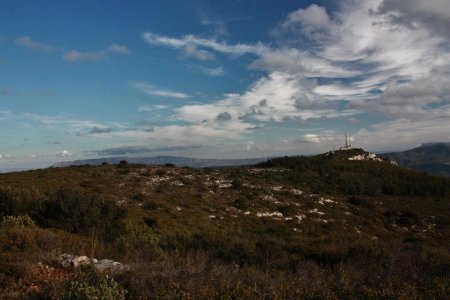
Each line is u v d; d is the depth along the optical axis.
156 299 6.38
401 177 87.56
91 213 14.70
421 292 7.45
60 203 14.60
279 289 6.97
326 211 46.62
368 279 8.59
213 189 46.59
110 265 8.60
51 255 8.82
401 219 49.50
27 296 6.81
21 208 14.84
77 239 10.98
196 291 6.68
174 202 36.38
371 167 92.81
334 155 106.88
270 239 17.17
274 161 91.44
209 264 9.58
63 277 7.80
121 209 16.30
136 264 8.11
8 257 8.09
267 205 42.81
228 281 7.30
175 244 13.39
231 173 63.25
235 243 13.20
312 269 10.20
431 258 11.25
